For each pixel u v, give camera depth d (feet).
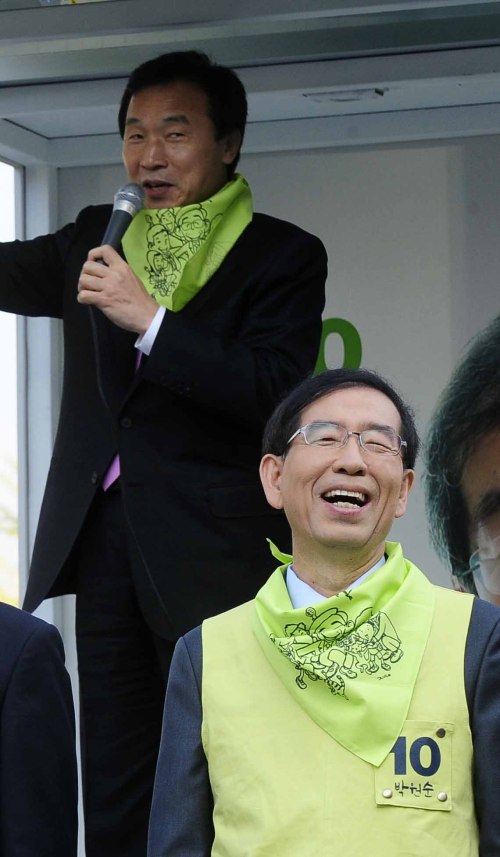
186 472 19.21
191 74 20.35
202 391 18.61
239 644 13.41
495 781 12.43
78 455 19.79
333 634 12.82
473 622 12.95
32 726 13.56
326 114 25.93
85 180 27.61
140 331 18.48
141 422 19.30
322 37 21.20
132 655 19.94
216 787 12.94
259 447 19.60
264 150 26.73
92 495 19.44
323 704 12.66
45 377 27.73
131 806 20.10
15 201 27.40
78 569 20.02
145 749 20.11
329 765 12.48
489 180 26.05
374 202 26.55
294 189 26.81
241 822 12.62
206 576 18.93
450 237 26.27
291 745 12.67
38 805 13.52
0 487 27.71
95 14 21.48
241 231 19.95
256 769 12.66
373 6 20.56
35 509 27.86
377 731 12.41
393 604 12.96
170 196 20.18
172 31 21.27
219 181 20.62
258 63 23.52
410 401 26.45
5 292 21.25
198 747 13.28
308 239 20.43
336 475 13.39
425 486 26.35
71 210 27.68
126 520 19.08
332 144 26.40
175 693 13.53
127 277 18.60
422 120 25.76
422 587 13.29
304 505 13.55
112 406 19.39
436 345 26.35
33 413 27.84
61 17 21.63
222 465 19.42
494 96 24.82
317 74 23.45
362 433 13.55
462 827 12.31
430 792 12.29
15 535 27.84
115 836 20.13
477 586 26.03
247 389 18.63
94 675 20.06
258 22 20.99
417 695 12.56
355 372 14.03
